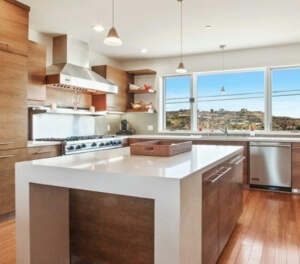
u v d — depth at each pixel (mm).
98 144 4551
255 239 2635
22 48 3260
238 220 3127
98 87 4598
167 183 1313
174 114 6086
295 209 3580
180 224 1303
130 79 6109
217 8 3404
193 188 1490
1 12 3012
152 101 6098
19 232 1766
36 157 3469
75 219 1963
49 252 1854
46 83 3969
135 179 1384
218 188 2094
